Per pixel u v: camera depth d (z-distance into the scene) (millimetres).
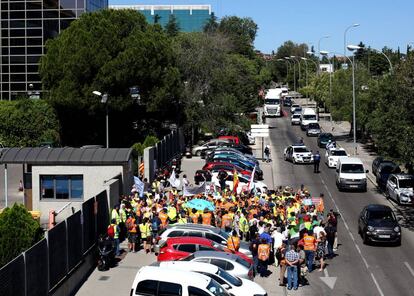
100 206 26516
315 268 25156
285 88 155000
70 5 74688
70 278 21234
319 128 76875
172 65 60438
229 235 25047
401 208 37906
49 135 60750
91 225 24719
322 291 22203
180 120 61750
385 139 39344
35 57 74875
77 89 54719
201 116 63312
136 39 55781
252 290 19156
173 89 58156
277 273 24328
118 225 27281
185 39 66688
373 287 22734
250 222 26562
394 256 27109
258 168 48031
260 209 27812
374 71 143875
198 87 64062
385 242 28719
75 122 58156
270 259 25781
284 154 58969
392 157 39312
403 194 37875
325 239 25719
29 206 34250
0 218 21219
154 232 26812
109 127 58312
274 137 76375
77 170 33531
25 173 34375
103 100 44594
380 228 28562
